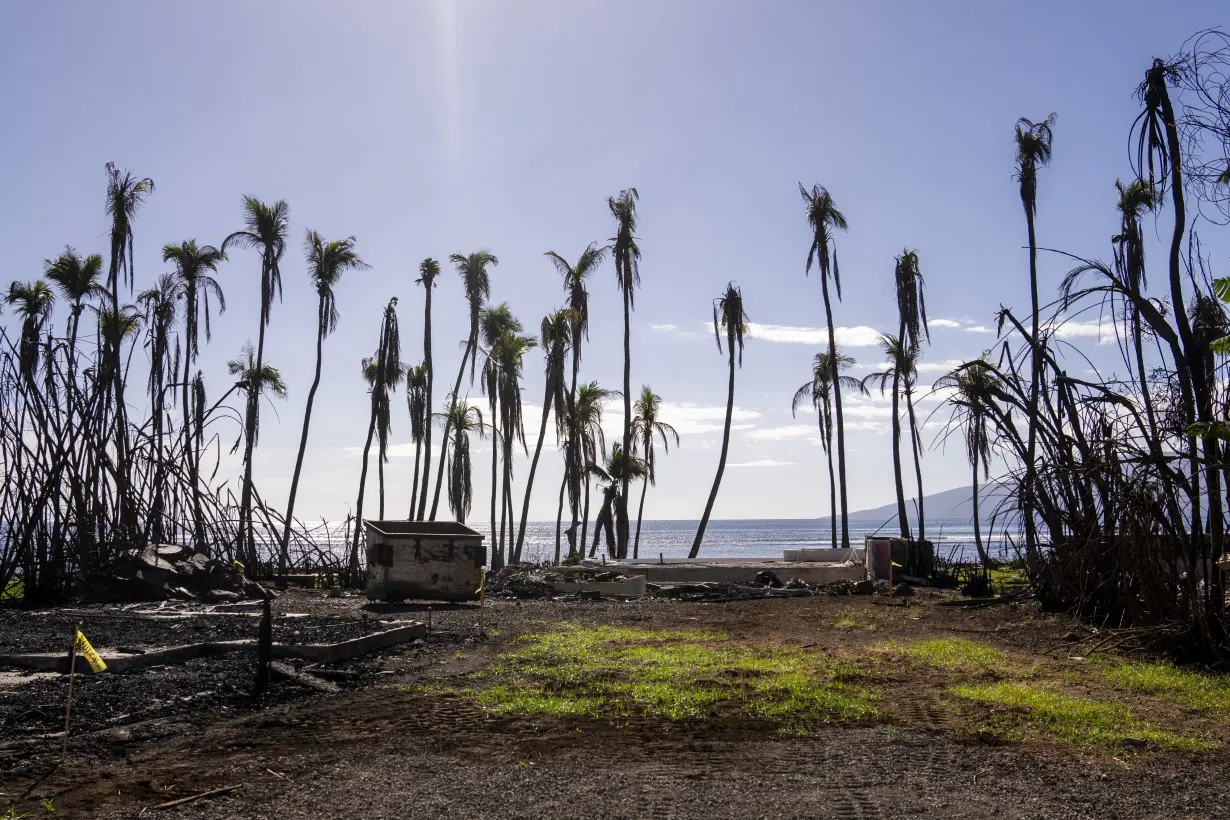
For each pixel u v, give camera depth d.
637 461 48.59
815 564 32.09
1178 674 10.52
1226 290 8.94
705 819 5.60
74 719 8.13
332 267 40.59
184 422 24.66
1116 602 14.31
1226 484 11.45
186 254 38.34
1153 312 12.19
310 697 9.37
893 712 8.66
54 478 20.48
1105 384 13.37
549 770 6.66
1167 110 12.15
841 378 47.75
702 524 46.16
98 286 35.41
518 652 12.71
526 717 8.47
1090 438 13.78
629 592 25.44
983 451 15.86
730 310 46.38
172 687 9.60
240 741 7.50
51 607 18.77
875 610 19.14
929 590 26.69
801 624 16.59
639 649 13.00
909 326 44.34
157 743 7.45
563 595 24.09
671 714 8.55
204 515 24.67
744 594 24.39
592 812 5.71
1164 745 7.37
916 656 12.23
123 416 23.14
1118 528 12.91
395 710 8.76
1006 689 9.60
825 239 44.59
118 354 23.92
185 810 5.73
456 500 51.66
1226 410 10.94
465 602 20.81
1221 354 9.62
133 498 23.05
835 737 7.68
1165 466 11.73
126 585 19.86
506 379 48.50
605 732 7.88
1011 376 14.83
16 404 20.19
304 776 6.49
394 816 5.64
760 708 8.79
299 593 23.58
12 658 10.80
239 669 10.80
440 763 6.84
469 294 47.66
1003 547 16.11
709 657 12.12
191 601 20.16
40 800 5.92
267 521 27.44
